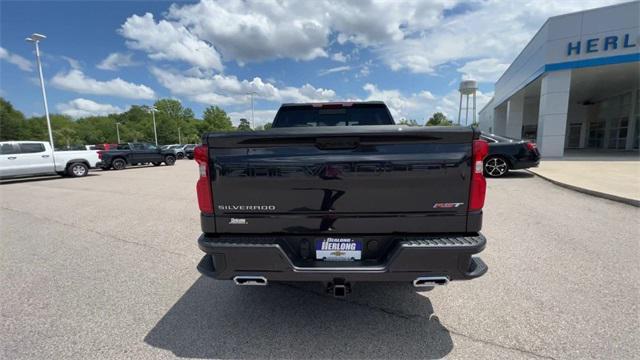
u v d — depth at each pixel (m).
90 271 3.69
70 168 14.58
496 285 3.12
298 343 2.35
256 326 2.57
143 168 20.81
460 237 2.23
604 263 3.56
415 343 2.32
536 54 16.92
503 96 25.25
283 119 4.34
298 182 2.22
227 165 2.24
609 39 14.19
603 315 2.58
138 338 2.43
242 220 2.30
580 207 6.11
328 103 4.22
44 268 3.79
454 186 2.19
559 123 15.73
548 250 3.97
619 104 23.95
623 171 10.41
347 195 2.22
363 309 2.79
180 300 3.00
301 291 3.14
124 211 6.85
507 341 2.30
